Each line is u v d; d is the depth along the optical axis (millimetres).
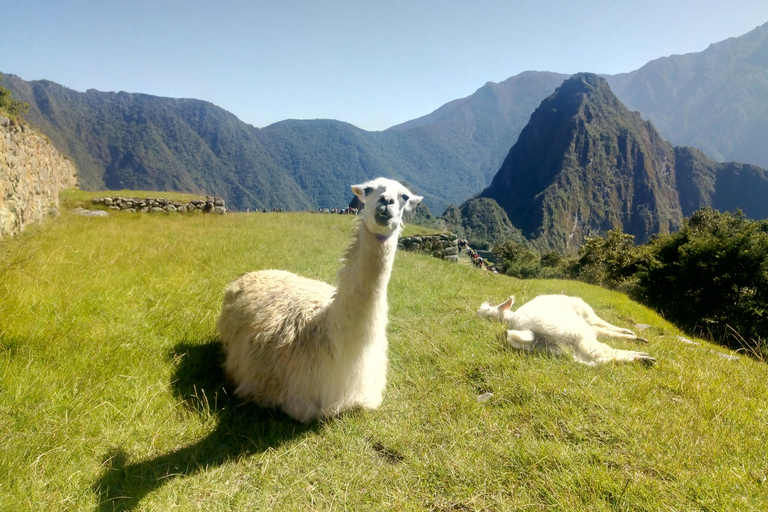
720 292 21250
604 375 4027
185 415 3172
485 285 8945
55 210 14086
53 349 3637
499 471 2658
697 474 2559
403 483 2592
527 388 3619
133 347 3930
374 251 2947
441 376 4105
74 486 2375
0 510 2139
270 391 3410
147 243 9430
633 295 24719
